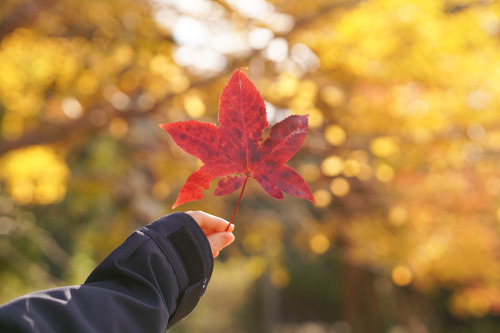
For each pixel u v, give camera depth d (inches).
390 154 242.8
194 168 239.0
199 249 34.4
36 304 26.9
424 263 259.8
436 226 262.1
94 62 231.8
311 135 237.9
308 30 202.8
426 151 245.1
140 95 217.5
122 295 29.7
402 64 236.5
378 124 242.7
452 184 247.1
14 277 418.0
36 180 235.1
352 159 201.0
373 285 486.0
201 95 201.5
